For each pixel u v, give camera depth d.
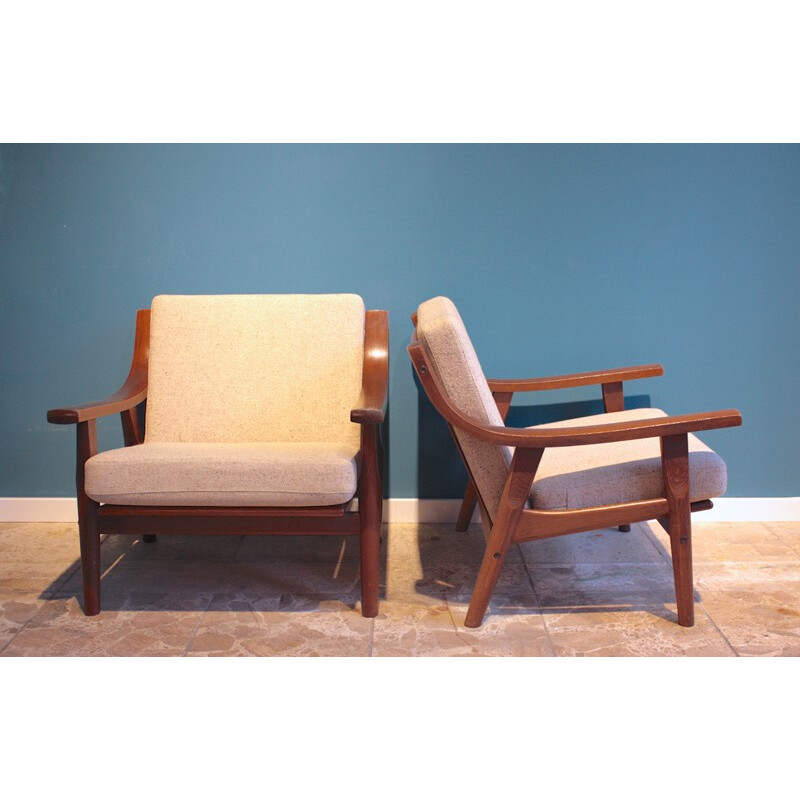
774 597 2.09
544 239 2.63
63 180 2.63
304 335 2.41
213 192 2.63
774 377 2.67
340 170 2.61
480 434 1.80
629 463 1.88
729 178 2.60
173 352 2.42
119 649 1.84
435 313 1.92
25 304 2.69
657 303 2.65
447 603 2.08
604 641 1.85
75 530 2.69
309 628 1.94
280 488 1.86
